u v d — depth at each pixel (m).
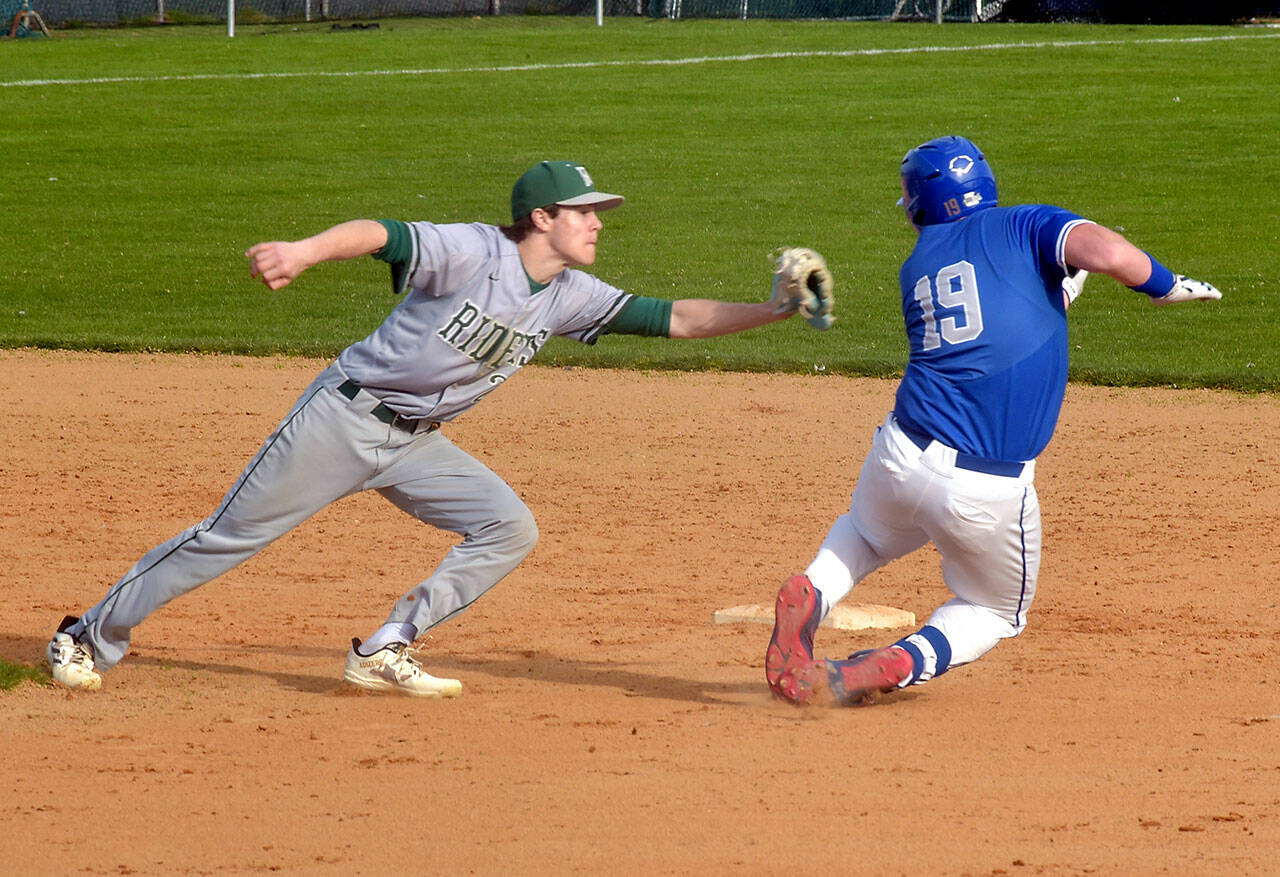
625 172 83.00
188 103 105.06
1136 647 23.31
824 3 166.75
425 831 15.00
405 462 19.83
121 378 46.19
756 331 53.06
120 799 16.02
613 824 15.20
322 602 26.45
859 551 19.39
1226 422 41.06
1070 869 13.92
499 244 18.36
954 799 16.00
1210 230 67.56
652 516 32.62
